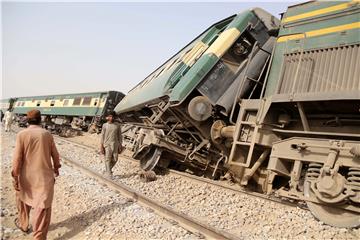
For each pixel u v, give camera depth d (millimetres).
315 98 5844
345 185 5195
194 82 9047
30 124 4949
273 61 7492
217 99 9117
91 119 28500
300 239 4852
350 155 5348
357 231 4996
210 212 6270
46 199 4703
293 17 7340
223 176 9938
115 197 6969
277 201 6328
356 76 5965
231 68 9297
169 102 9844
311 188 5570
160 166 10664
